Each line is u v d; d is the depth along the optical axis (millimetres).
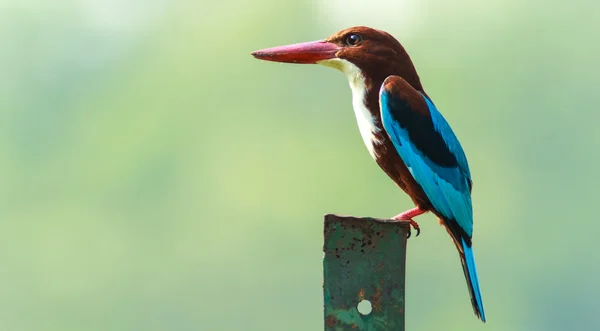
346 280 4688
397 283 4680
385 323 4676
